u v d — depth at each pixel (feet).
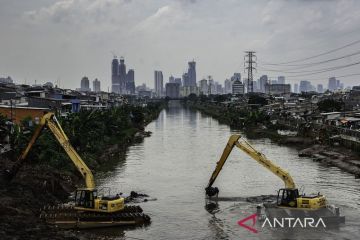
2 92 400.88
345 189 220.43
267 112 654.53
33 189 187.21
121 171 274.57
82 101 552.00
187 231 159.53
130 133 479.41
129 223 164.45
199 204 195.52
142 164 301.84
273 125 523.29
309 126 431.43
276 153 352.69
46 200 185.47
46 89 536.42
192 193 216.13
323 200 171.42
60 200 195.62
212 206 191.62
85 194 165.89
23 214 155.02
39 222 150.92
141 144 420.36
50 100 406.82
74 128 279.90
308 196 171.22
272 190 221.46
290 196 171.01
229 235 154.61
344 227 159.74
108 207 162.40
